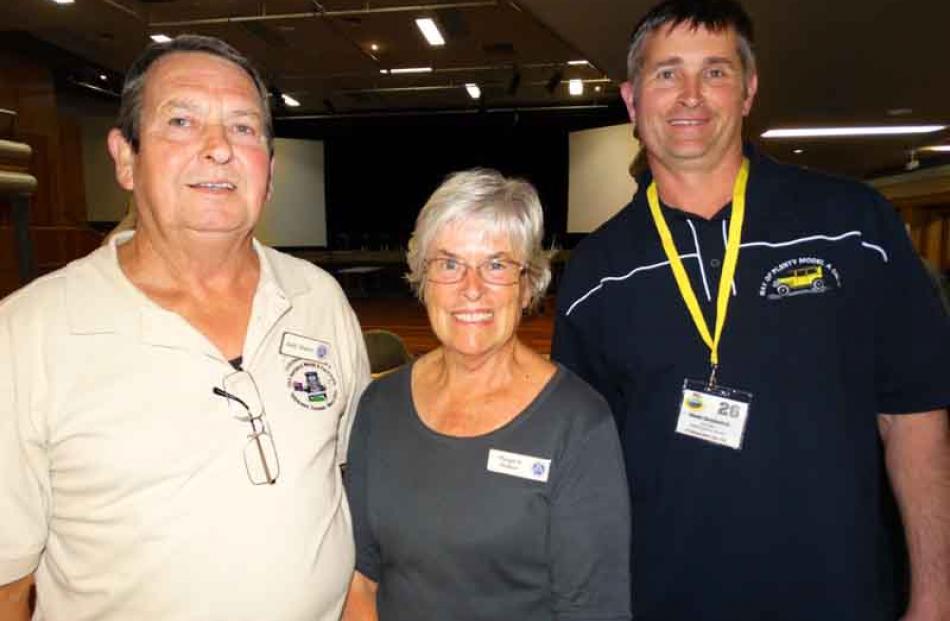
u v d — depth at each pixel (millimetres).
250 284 1293
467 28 8906
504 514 1135
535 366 1254
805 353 1274
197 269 1196
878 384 1326
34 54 9281
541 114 14117
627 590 1146
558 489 1147
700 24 1329
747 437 1276
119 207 12414
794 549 1261
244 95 1175
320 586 1188
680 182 1391
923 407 1278
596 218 14047
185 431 1099
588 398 1198
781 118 7598
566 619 1143
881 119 7590
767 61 5238
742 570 1286
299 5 8016
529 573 1155
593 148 13992
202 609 1084
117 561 1070
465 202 1176
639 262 1415
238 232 1188
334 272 15336
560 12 4301
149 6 8016
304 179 15398
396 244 16266
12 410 1041
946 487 1286
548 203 15453
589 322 1484
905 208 12617
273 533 1136
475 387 1226
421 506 1172
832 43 4785
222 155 1113
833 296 1280
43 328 1079
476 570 1148
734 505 1282
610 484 1154
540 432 1161
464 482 1157
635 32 1441
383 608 1244
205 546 1087
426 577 1176
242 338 1223
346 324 1402
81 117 11734
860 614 1253
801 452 1259
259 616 1120
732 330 1312
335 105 14219
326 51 10000
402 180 16172
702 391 1312
